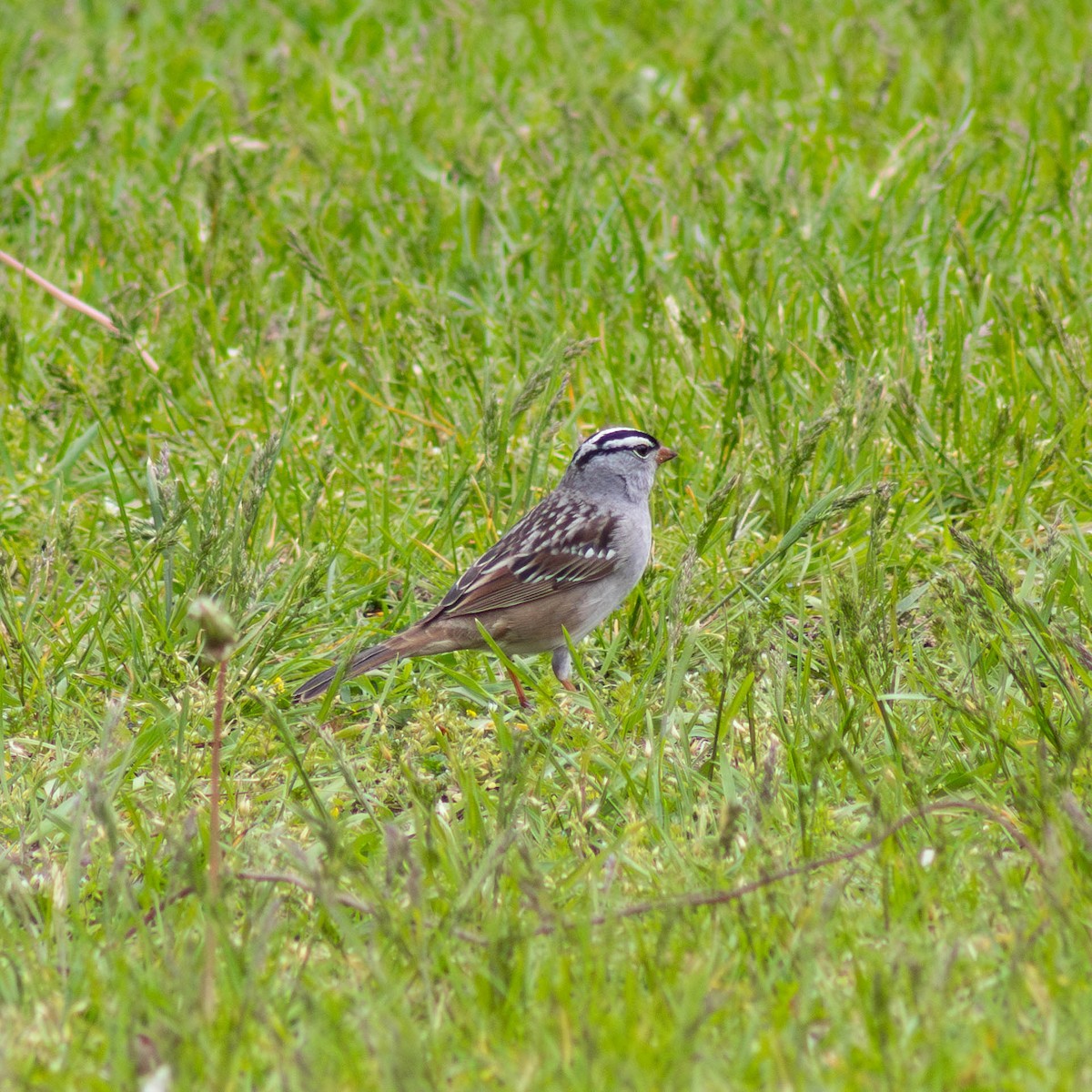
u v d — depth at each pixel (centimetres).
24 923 694
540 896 659
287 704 965
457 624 980
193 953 642
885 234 1580
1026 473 1133
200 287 1577
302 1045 598
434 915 696
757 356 1248
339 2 2505
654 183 1689
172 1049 566
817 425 1115
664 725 856
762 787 764
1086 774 786
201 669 979
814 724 859
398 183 1795
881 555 1081
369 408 1353
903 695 859
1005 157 1798
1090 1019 575
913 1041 577
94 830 795
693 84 2011
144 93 2127
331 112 2006
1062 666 899
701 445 1278
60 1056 592
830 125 1952
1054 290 1410
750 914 669
